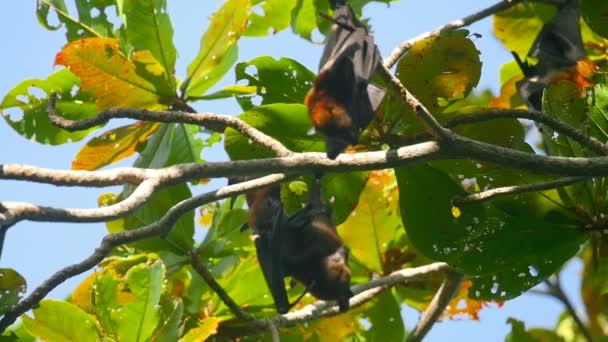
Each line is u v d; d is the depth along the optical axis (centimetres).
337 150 1070
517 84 1397
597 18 1365
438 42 1184
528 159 1076
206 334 1170
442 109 1209
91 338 1165
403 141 1200
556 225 1207
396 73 1200
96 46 1206
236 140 1168
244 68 1256
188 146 1396
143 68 1232
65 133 1370
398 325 1455
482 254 1195
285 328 1403
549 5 1526
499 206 1208
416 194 1188
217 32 1273
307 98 1170
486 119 1177
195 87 1295
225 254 1350
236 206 1426
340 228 1472
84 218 959
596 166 1075
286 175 1091
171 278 1353
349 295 1270
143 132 1315
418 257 1471
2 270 1024
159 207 1315
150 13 1245
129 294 1298
